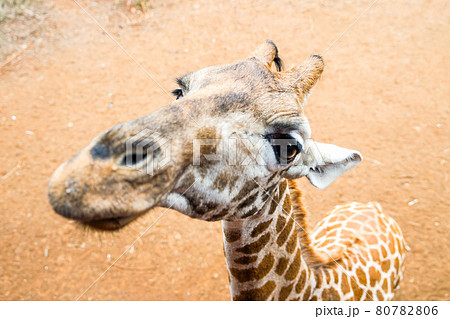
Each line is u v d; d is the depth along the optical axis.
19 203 5.63
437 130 6.38
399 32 8.21
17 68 7.59
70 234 5.30
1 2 8.56
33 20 8.47
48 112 6.85
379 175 5.86
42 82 7.36
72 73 7.52
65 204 1.66
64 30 8.32
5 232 5.31
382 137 6.31
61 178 1.68
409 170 5.89
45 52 7.90
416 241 5.16
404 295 4.69
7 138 6.43
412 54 7.71
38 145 6.34
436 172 5.85
